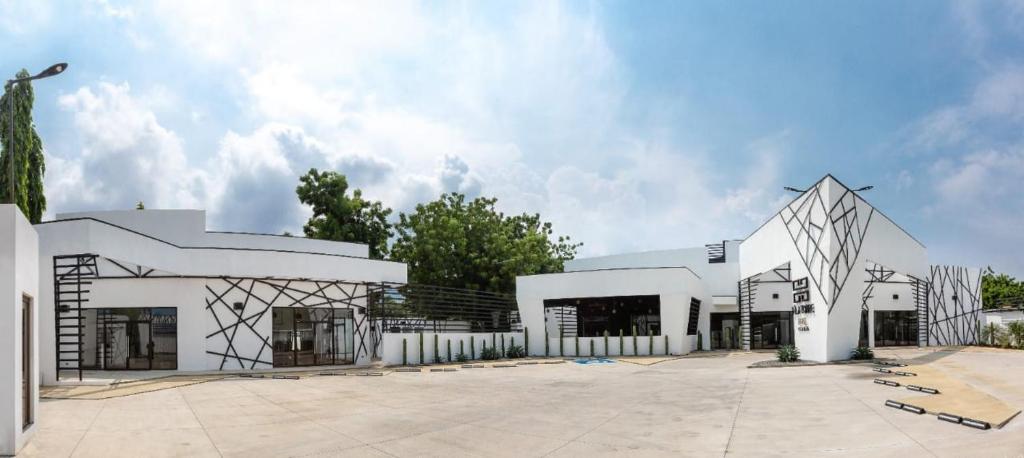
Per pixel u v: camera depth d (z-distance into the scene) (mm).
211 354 26969
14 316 9734
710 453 9883
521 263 45188
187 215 31844
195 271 26453
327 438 11492
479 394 18062
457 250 45094
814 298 27359
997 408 12398
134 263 23266
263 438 11523
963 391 15172
